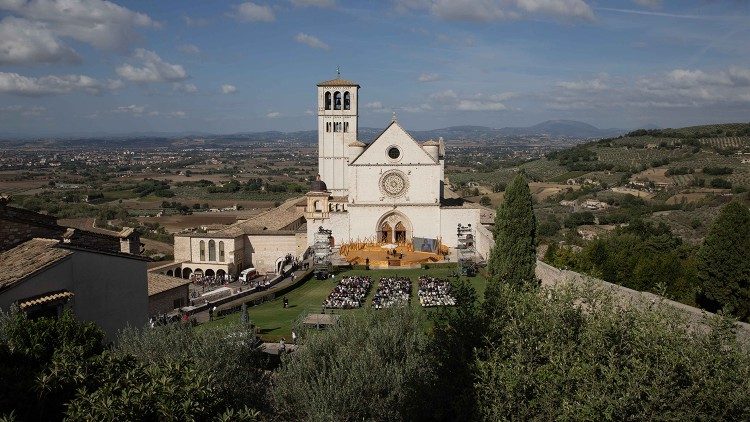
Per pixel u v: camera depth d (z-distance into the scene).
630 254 69.31
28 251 28.50
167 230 165.75
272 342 45.41
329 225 95.25
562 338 20.14
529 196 50.25
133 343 23.97
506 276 49.84
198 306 60.91
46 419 17.62
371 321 26.70
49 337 20.33
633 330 18.98
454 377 21.03
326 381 21.53
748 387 17.00
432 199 94.62
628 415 17.08
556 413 18.20
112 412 15.19
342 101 110.19
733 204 45.91
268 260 97.56
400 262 84.06
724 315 19.47
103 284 29.97
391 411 21.52
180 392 16.22
